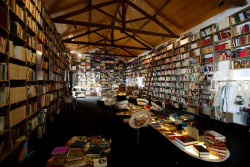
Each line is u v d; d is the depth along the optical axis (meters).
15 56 2.07
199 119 4.62
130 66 13.15
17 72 2.06
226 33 4.00
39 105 2.98
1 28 1.72
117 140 2.92
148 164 2.10
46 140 2.90
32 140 2.74
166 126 2.61
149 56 9.21
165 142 2.26
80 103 7.89
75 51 10.44
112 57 13.56
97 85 12.17
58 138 3.00
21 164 2.05
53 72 4.39
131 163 2.12
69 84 9.80
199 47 5.09
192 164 1.67
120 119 3.42
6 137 1.80
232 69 3.91
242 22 3.63
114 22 7.81
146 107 4.16
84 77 12.05
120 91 10.22
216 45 4.37
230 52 4.05
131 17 6.98
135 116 2.20
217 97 3.86
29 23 2.51
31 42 2.60
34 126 2.65
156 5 5.52
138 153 2.40
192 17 5.23
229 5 4.08
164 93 7.54
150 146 2.64
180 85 6.14
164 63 7.43
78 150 1.78
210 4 4.38
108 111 5.78
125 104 4.41
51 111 4.03
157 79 8.27
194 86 5.30
